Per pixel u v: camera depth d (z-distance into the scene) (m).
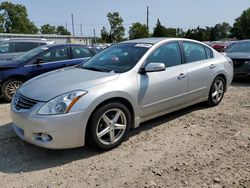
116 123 4.26
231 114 5.83
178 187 3.31
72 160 3.96
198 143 4.46
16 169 3.75
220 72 6.19
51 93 3.88
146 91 4.59
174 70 5.11
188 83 5.37
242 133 4.84
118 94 4.16
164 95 4.91
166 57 5.11
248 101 6.86
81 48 8.55
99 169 3.72
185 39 5.63
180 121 5.42
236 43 10.84
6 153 4.17
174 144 4.43
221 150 4.21
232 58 9.36
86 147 4.32
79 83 4.07
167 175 3.56
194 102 5.71
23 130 3.97
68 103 3.77
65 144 3.80
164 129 5.03
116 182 3.43
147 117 4.77
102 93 3.99
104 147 4.14
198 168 3.71
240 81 9.82
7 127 5.19
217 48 25.47
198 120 5.48
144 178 3.50
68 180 3.49
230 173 3.59
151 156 4.05
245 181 3.43
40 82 4.34
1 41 11.74
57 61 7.97
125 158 4.00
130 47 5.12
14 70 7.32
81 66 5.18
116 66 4.74
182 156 4.04
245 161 3.89
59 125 3.71
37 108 3.79
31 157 4.05
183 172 3.62
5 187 3.37
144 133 4.86
